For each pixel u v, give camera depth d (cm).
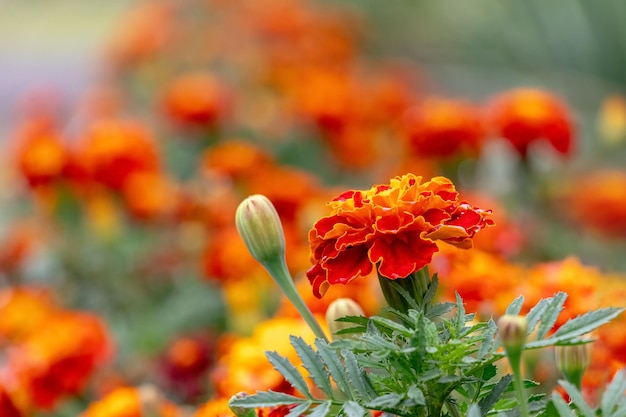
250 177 96
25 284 98
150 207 99
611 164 111
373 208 55
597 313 52
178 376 80
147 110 142
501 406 54
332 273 55
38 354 77
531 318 53
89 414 67
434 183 56
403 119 107
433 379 53
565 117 90
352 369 54
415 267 54
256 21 151
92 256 97
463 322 54
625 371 55
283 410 57
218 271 83
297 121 118
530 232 91
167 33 151
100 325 80
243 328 82
